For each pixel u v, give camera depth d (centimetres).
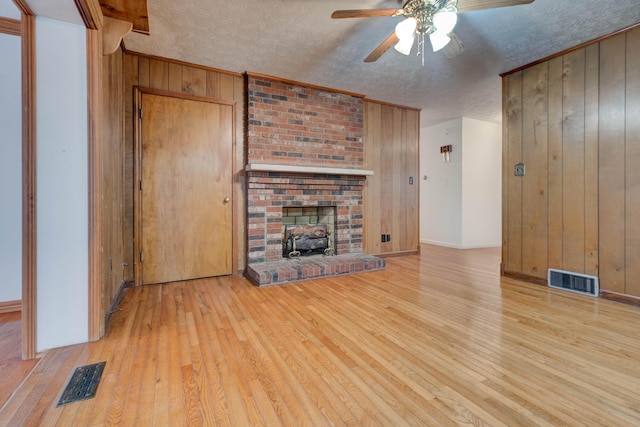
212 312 228
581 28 245
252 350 170
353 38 262
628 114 245
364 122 428
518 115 323
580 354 166
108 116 212
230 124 337
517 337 187
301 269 318
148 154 298
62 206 171
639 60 238
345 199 398
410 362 158
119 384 138
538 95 305
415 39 260
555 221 294
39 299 167
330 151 388
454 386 138
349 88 382
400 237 465
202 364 155
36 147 165
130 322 208
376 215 443
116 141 248
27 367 152
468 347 174
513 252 330
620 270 251
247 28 246
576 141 277
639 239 241
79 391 132
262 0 211
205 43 271
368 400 128
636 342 180
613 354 166
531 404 126
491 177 565
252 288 291
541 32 251
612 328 200
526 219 317
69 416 117
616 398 129
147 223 299
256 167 319
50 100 167
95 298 179
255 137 340
